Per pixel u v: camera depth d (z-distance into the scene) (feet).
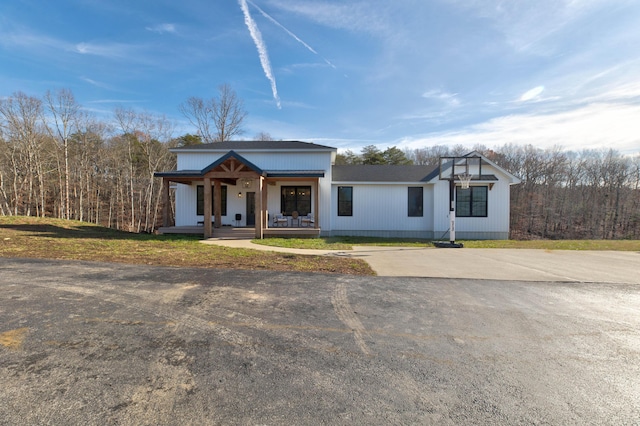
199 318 13.74
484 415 7.57
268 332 12.46
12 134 97.40
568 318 14.57
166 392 8.27
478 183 55.47
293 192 57.11
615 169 122.01
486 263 29.19
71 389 8.31
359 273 24.06
